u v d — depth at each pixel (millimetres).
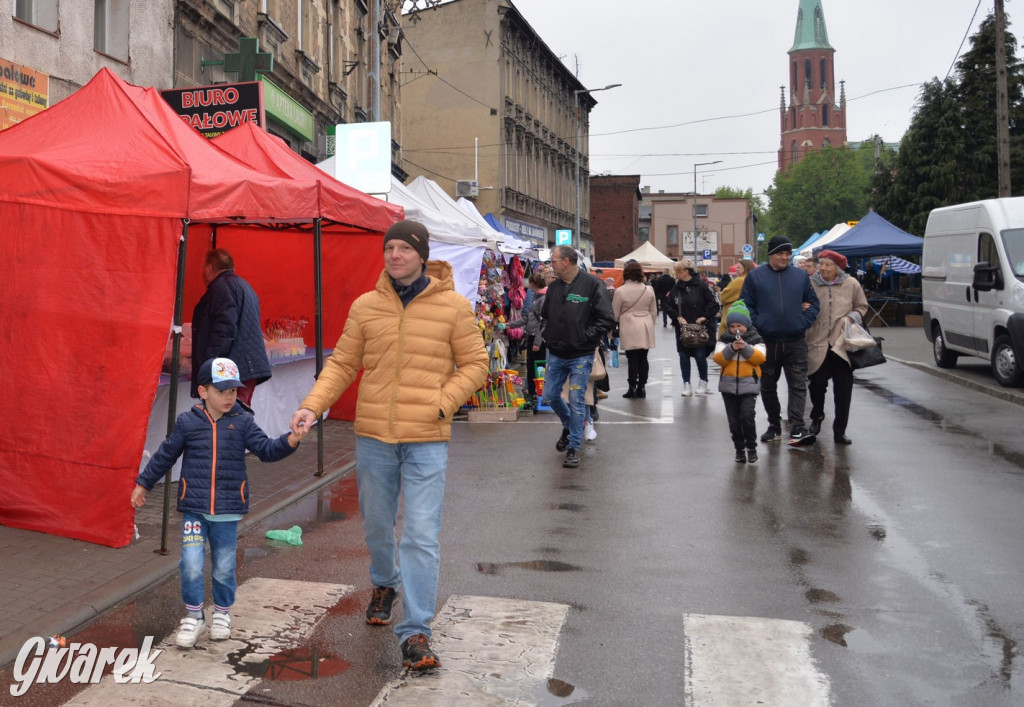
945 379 15805
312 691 3797
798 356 9312
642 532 6219
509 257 17594
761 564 5512
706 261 71312
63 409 5699
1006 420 11164
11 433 5824
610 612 4703
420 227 4176
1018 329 13133
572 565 5488
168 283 5562
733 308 8461
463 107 43500
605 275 36969
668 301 14398
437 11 43562
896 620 4598
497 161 43281
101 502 5625
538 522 6480
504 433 10430
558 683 3883
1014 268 13750
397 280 4227
